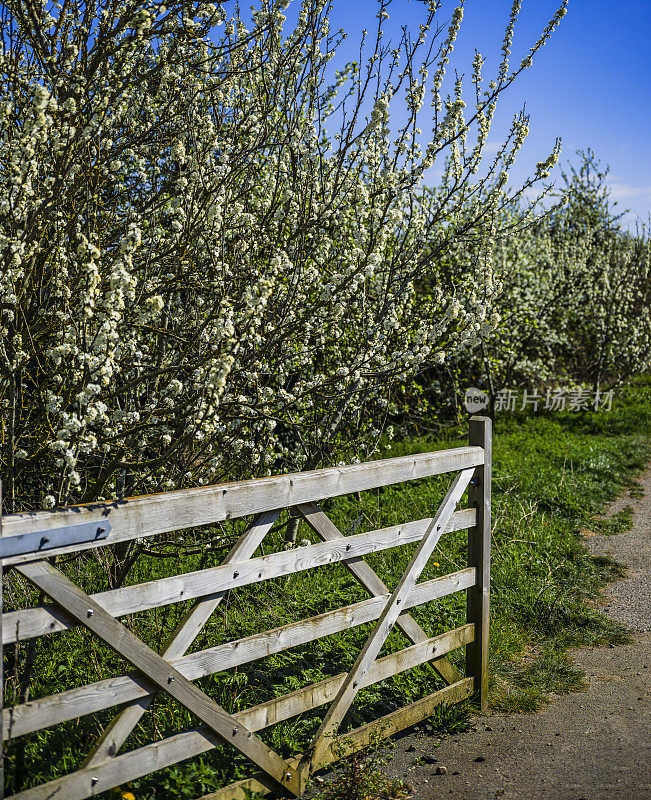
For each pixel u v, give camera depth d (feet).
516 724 11.52
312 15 14.39
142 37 11.63
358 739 9.93
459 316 16.14
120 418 11.61
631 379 58.29
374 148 15.62
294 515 9.34
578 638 15.61
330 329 17.03
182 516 7.62
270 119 15.92
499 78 15.89
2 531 6.14
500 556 19.74
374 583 10.19
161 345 13.92
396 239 20.52
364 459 22.13
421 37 14.80
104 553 14.19
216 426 12.14
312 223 15.19
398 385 23.11
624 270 54.95
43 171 11.71
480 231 21.36
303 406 17.66
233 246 14.52
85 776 6.84
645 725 11.36
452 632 11.41
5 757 8.80
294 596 15.35
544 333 45.60
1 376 11.46
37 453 11.85
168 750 7.62
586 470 31.42
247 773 9.25
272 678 12.12
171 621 13.01
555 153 17.20
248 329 12.64
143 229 13.50
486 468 11.72
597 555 21.39
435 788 9.53
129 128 14.37
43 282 12.70
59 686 11.18
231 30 15.19
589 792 9.32
